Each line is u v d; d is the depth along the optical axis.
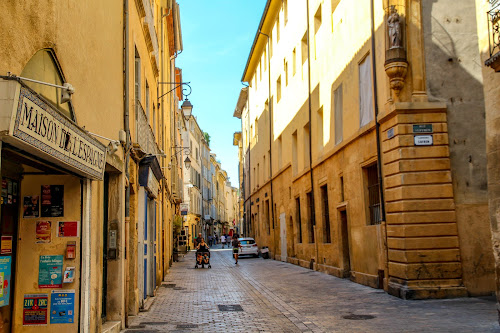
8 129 3.86
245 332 8.84
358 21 15.98
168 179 24.86
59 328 6.55
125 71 9.73
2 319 6.12
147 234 13.04
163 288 16.23
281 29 30.53
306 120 23.95
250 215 45.06
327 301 12.50
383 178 13.62
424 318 9.58
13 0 4.27
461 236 12.41
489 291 12.26
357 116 16.14
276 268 24.47
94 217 7.25
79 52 6.43
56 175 6.75
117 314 8.86
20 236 6.61
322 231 21.02
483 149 12.71
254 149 42.38
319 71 21.42
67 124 5.35
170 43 28.80
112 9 8.67
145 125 12.22
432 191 12.47
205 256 25.70
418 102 12.67
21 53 4.48
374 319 9.73
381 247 14.03
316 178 21.84
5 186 6.21
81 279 6.66
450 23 13.06
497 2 8.34
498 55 7.69
